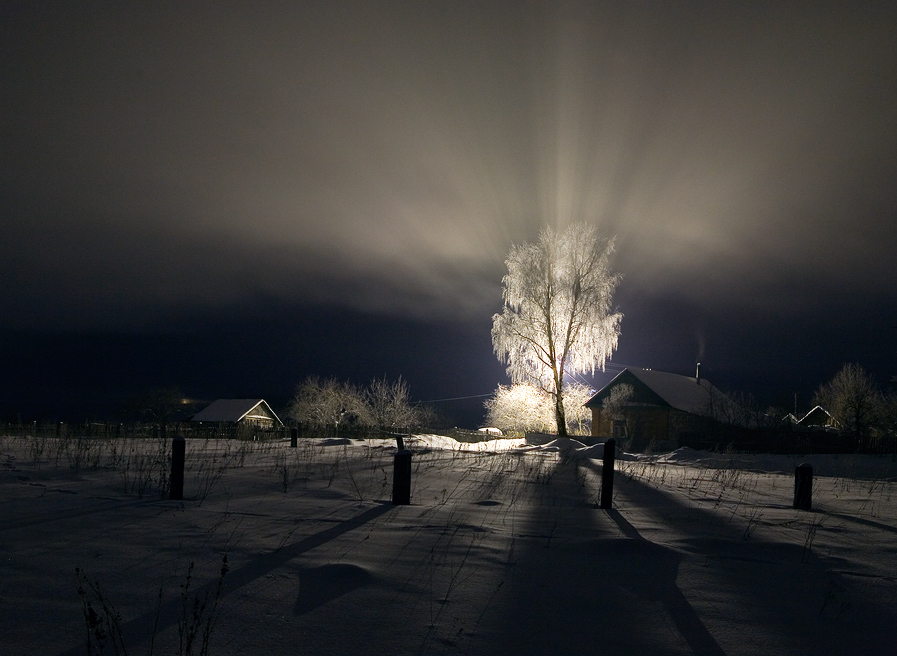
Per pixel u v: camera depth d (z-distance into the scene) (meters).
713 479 13.86
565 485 11.45
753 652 4.07
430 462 14.78
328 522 7.20
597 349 37.50
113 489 9.09
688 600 4.96
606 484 9.11
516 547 6.37
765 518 8.62
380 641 4.03
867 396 45.97
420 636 4.12
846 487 13.03
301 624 4.25
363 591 4.88
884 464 22.30
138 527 6.73
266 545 6.11
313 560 5.62
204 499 8.52
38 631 4.05
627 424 45.38
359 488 9.91
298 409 56.38
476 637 4.14
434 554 5.96
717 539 6.97
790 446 33.28
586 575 5.51
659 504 9.65
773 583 5.48
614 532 7.26
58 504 7.93
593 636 4.22
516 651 3.96
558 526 7.50
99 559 5.55
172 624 4.20
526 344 37.62
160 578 5.09
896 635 4.44
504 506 8.78
